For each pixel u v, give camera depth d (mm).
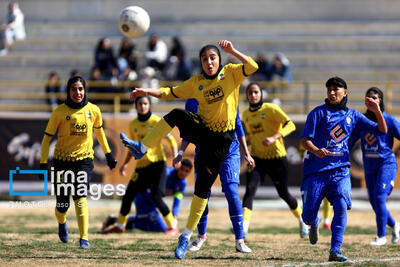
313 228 25609
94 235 33812
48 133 26734
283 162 32969
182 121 23188
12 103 77438
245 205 32125
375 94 29625
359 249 27969
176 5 95625
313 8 93812
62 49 86188
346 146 23984
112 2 96125
